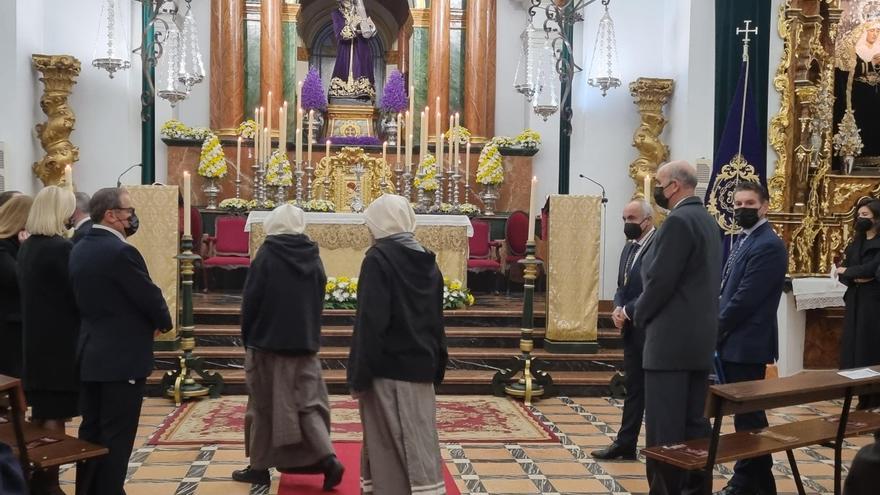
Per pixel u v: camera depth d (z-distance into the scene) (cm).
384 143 1199
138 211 839
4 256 523
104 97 1142
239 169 1190
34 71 1088
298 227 498
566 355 877
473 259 1159
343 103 1320
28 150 1073
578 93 1219
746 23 860
